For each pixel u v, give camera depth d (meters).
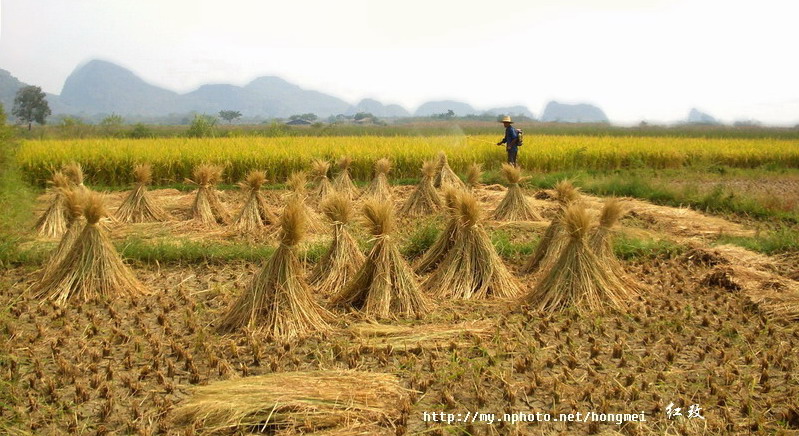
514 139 17.12
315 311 6.12
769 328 5.87
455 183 14.56
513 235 10.32
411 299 6.51
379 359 5.15
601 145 23.27
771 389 4.70
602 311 6.36
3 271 7.91
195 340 5.62
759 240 9.73
